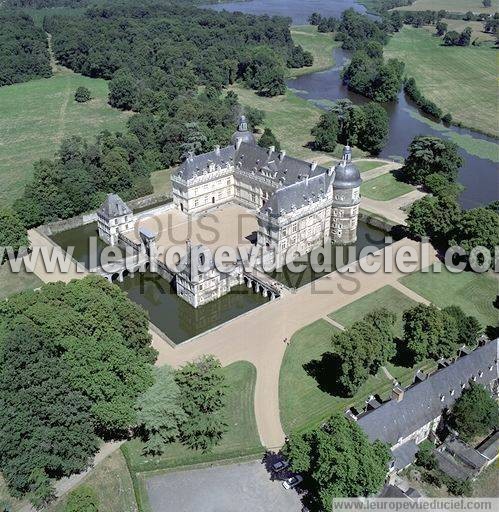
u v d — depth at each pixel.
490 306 179.38
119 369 126.75
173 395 126.06
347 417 116.25
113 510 116.69
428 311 148.00
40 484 113.31
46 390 115.50
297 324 170.75
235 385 147.50
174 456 127.94
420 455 123.56
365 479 103.56
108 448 130.38
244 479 122.75
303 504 117.19
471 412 125.62
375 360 142.50
